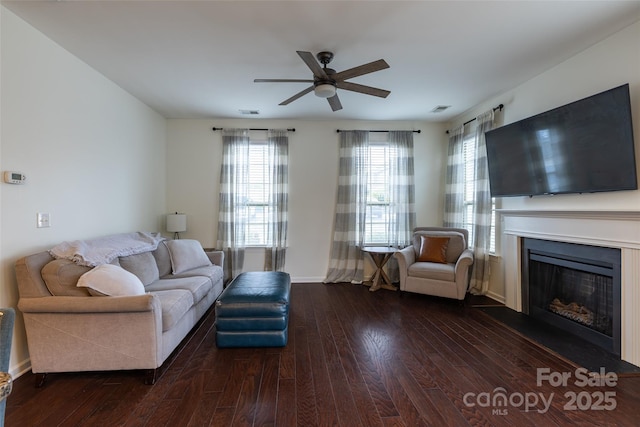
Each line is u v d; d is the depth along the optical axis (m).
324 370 2.27
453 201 4.77
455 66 3.08
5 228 2.14
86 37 2.52
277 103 4.11
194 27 2.40
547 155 2.94
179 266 3.55
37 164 2.40
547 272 3.22
